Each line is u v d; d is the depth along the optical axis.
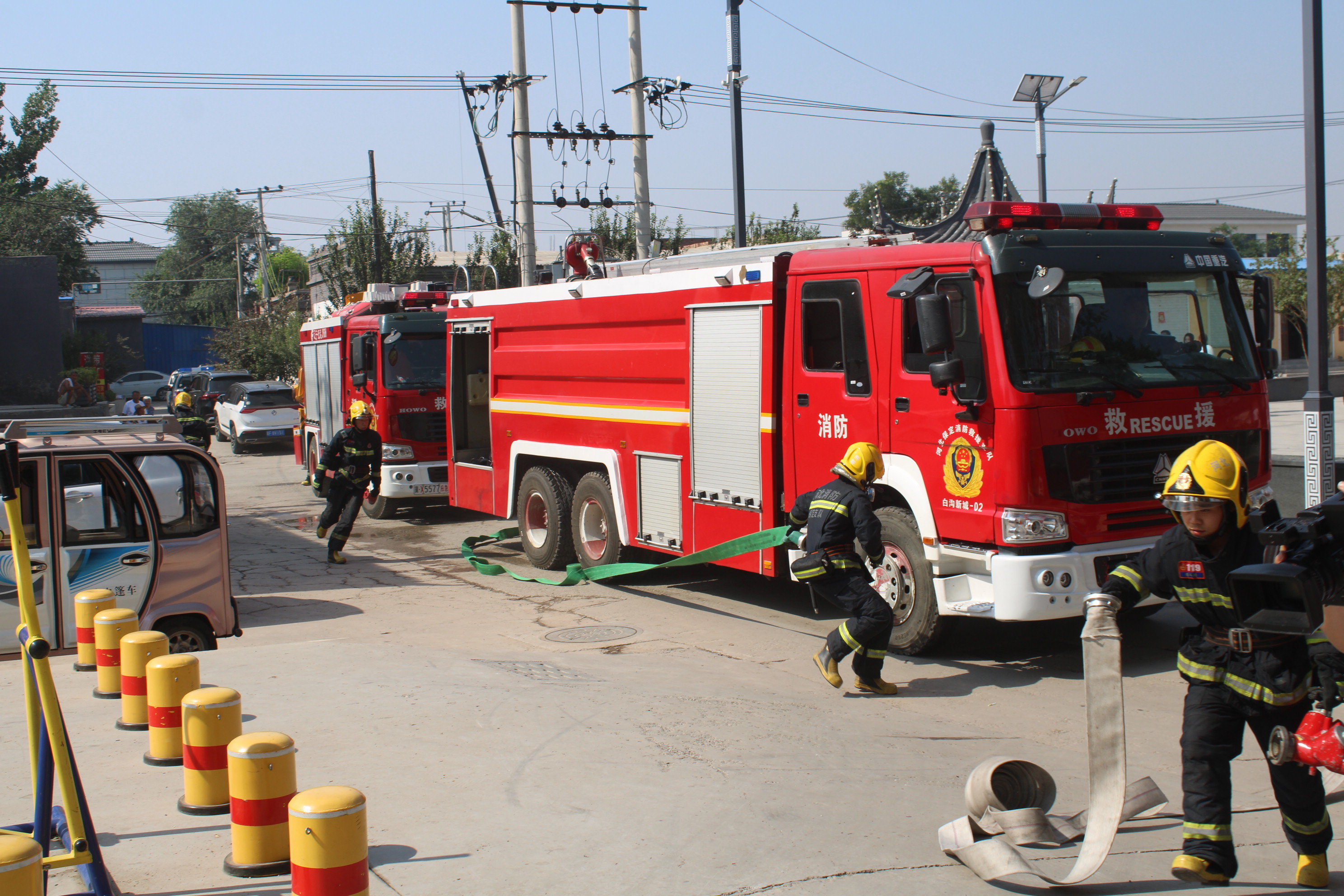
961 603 7.57
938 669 7.74
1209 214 69.62
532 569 12.23
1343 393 25.59
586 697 6.53
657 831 4.45
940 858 4.20
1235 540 3.69
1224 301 8.07
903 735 6.09
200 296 87.38
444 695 6.46
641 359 10.29
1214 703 3.84
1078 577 7.19
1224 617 3.72
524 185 21.34
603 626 9.32
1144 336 7.67
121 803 4.78
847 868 4.10
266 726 5.85
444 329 16.12
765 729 6.00
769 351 8.86
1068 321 7.43
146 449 8.00
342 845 3.38
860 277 8.17
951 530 7.60
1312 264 9.88
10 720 6.06
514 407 12.37
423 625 9.54
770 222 35.09
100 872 3.46
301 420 20.92
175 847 4.27
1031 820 4.33
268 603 10.59
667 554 10.37
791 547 8.86
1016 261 7.29
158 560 8.02
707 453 9.54
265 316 41.03
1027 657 8.09
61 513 7.78
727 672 7.53
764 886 3.93
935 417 7.66
